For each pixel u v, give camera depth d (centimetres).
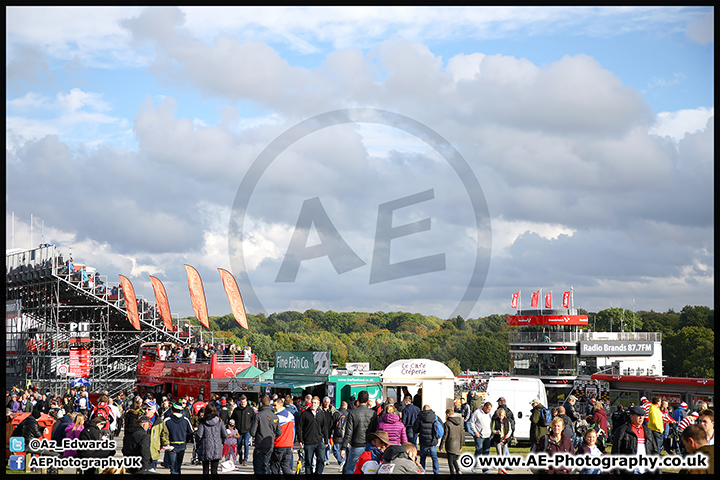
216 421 1552
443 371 2781
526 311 8725
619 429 1309
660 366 8419
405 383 2759
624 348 8375
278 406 1581
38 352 4931
